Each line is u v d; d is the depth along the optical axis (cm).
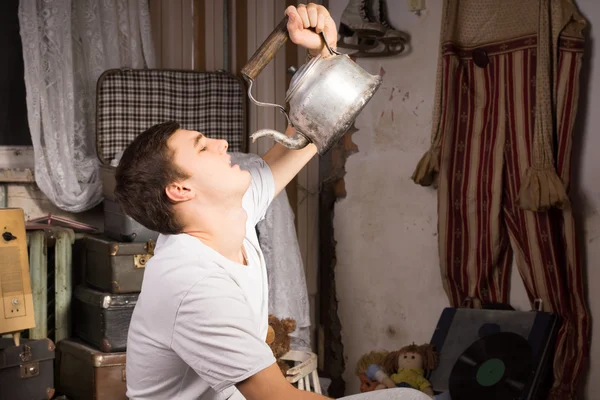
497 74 292
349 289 364
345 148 363
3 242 271
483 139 297
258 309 158
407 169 338
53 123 322
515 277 298
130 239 292
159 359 147
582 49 271
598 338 279
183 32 359
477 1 296
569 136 271
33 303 291
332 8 362
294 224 355
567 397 276
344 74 148
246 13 358
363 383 304
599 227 278
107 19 338
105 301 283
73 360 297
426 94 329
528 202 272
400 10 336
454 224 305
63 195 324
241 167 178
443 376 290
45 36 320
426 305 335
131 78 330
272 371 140
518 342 277
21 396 279
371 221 354
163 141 150
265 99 352
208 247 150
